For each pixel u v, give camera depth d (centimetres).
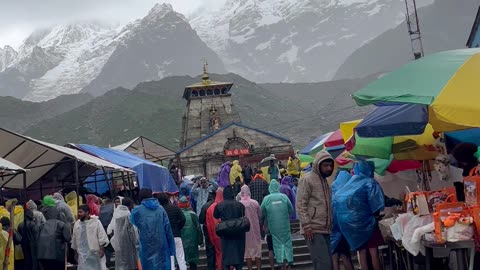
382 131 1055
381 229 1093
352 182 1102
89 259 1327
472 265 802
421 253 971
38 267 1351
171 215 1469
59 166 2209
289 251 1531
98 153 2278
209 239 1598
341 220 1095
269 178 2744
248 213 1566
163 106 17550
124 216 1327
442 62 834
